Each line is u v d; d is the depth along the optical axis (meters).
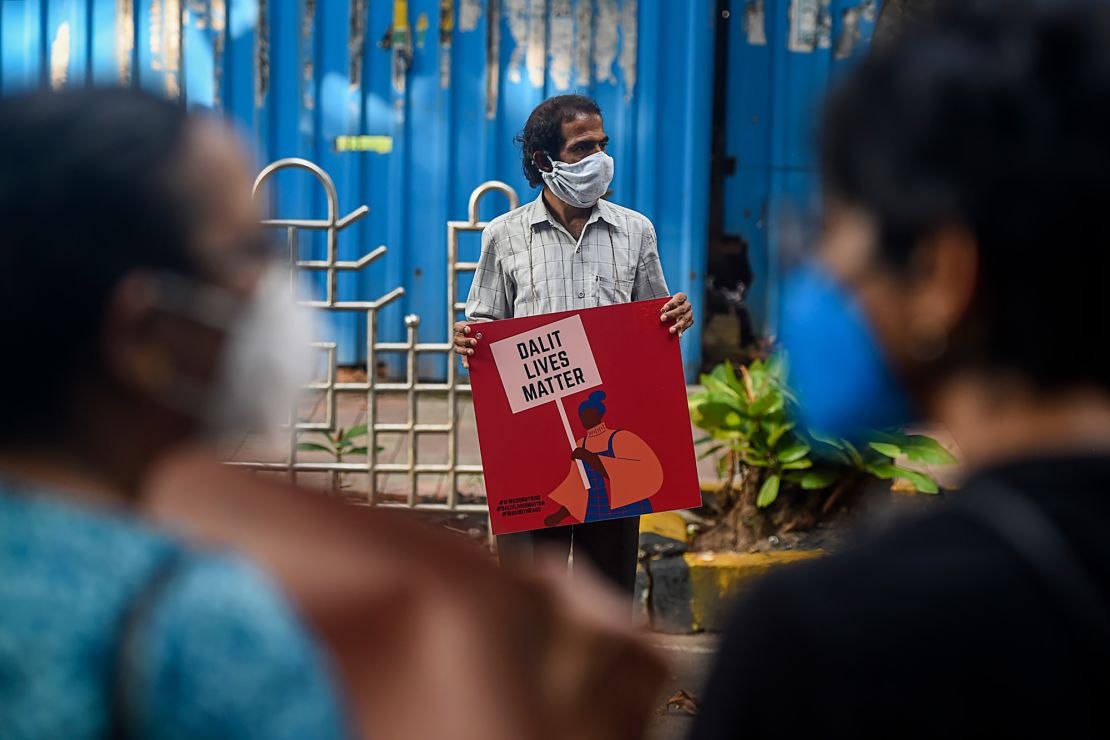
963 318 1.25
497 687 1.32
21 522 1.14
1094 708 1.17
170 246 1.24
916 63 1.27
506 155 9.54
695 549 6.27
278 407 1.40
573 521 4.68
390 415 8.84
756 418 6.23
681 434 4.66
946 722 1.17
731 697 1.25
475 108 9.50
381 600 1.33
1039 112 1.21
